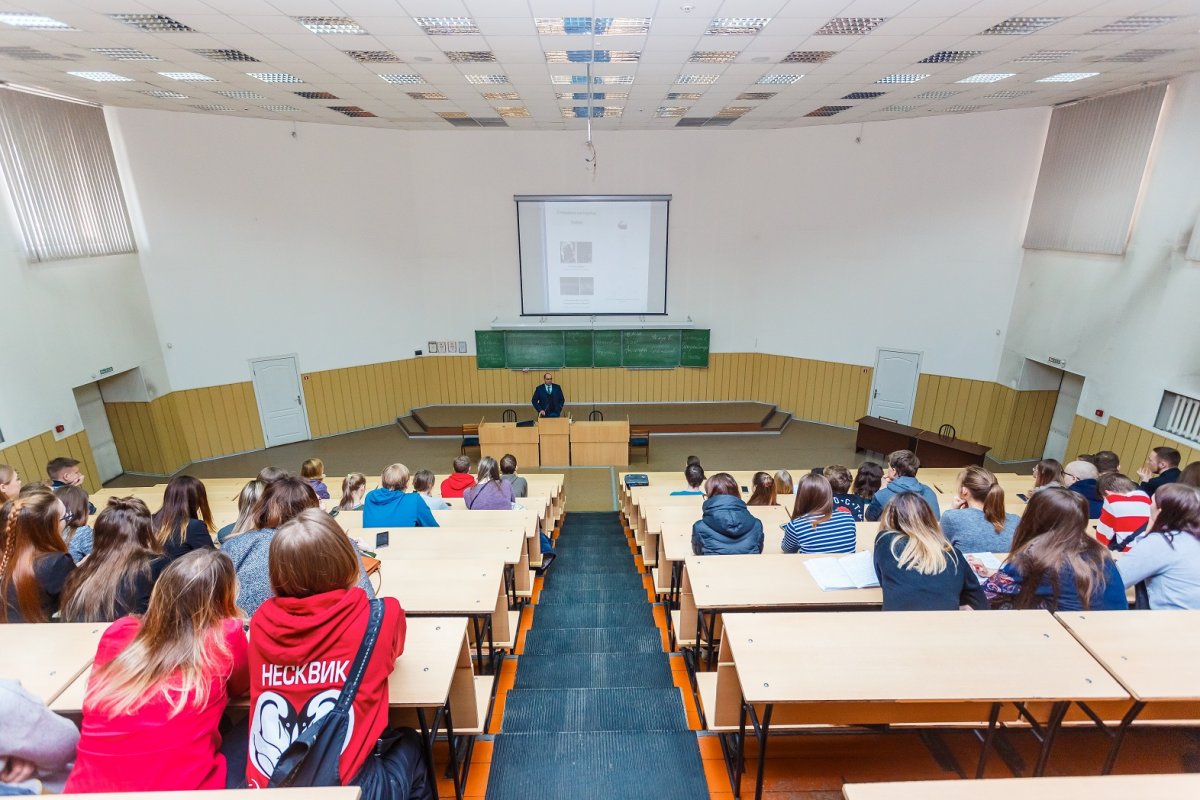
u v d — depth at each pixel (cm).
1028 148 959
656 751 275
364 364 1255
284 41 588
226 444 1123
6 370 739
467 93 842
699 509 491
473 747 280
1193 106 698
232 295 1073
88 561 251
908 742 265
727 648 239
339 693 164
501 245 1274
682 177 1239
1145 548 271
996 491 338
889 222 1112
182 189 986
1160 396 745
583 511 930
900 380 1166
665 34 582
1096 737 257
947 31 561
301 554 164
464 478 634
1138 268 777
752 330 1324
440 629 226
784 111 990
